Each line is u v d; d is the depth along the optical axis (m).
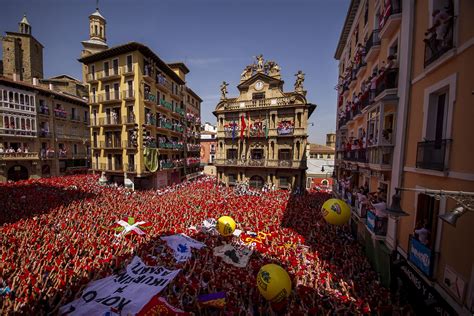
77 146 44.84
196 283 10.51
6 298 8.81
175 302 9.07
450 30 7.27
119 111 32.47
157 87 35.41
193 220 19.88
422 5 9.27
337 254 13.75
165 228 17.66
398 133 10.48
